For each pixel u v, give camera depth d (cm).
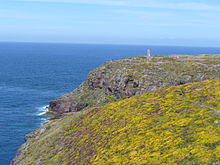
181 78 5059
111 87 6253
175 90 3641
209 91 3170
